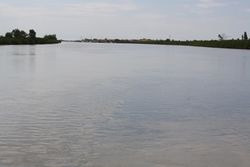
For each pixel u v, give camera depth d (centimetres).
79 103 1853
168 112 1664
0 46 11944
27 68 3828
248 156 1098
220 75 3356
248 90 2380
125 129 1370
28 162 1039
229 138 1273
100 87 2428
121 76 3150
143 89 2356
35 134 1295
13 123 1442
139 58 6191
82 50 9950
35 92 2191
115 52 8844
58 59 5488
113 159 1066
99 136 1280
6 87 2383
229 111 1708
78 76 3114
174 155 1103
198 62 5209
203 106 1817
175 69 3969
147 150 1142
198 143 1213
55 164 1027
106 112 1650
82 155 1094
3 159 1058
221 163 1046
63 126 1404
